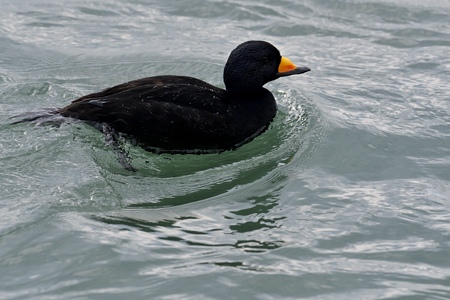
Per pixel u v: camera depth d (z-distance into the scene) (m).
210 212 9.74
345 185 10.62
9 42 15.25
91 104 10.97
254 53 11.92
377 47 15.82
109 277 8.12
